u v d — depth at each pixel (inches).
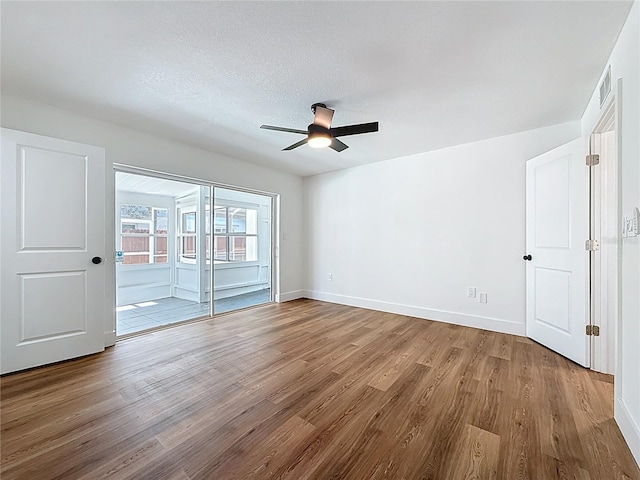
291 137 135.5
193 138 136.8
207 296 219.1
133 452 58.3
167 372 93.7
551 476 52.4
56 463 55.3
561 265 106.3
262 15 63.1
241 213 257.6
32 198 96.1
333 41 71.4
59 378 89.1
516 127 124.0
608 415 70.1
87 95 97.5
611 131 92.8
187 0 59.0
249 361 102.4
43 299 98.0
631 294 59.2
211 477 52.4
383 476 52.7
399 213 167.9
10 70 83.4
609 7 59.9
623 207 63.4
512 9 60.7
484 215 139.3
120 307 193.8
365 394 80.5
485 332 134.2
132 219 218.1
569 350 102.5
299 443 61.3
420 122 118.9
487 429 65.5
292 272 207.8
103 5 60.2
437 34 68.5
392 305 170.9
